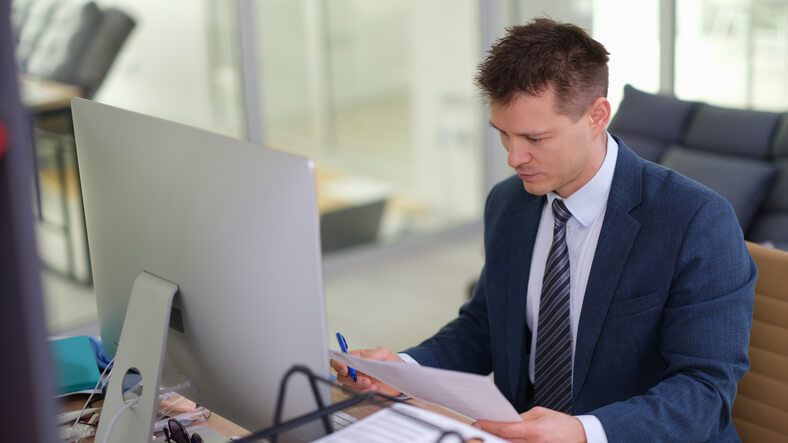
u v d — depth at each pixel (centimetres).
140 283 117
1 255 62
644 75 426
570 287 141
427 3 415
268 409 106
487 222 158
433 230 454
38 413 63
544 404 145
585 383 140
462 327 161
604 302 136
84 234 337
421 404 137
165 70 348
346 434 95
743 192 314
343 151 407
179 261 111
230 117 371
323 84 392
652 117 354
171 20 346
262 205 97
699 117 344
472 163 457
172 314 116
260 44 369
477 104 448
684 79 426
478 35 438
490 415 109
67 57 321
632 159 139
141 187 115
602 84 124
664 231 132
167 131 109
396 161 427
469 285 364
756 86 411
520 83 120
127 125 116
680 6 415
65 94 323
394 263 434
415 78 421
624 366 137
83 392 145
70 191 331
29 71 312
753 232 314
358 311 381
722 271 129
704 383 125
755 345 144
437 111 434
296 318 97
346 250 424
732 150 330
